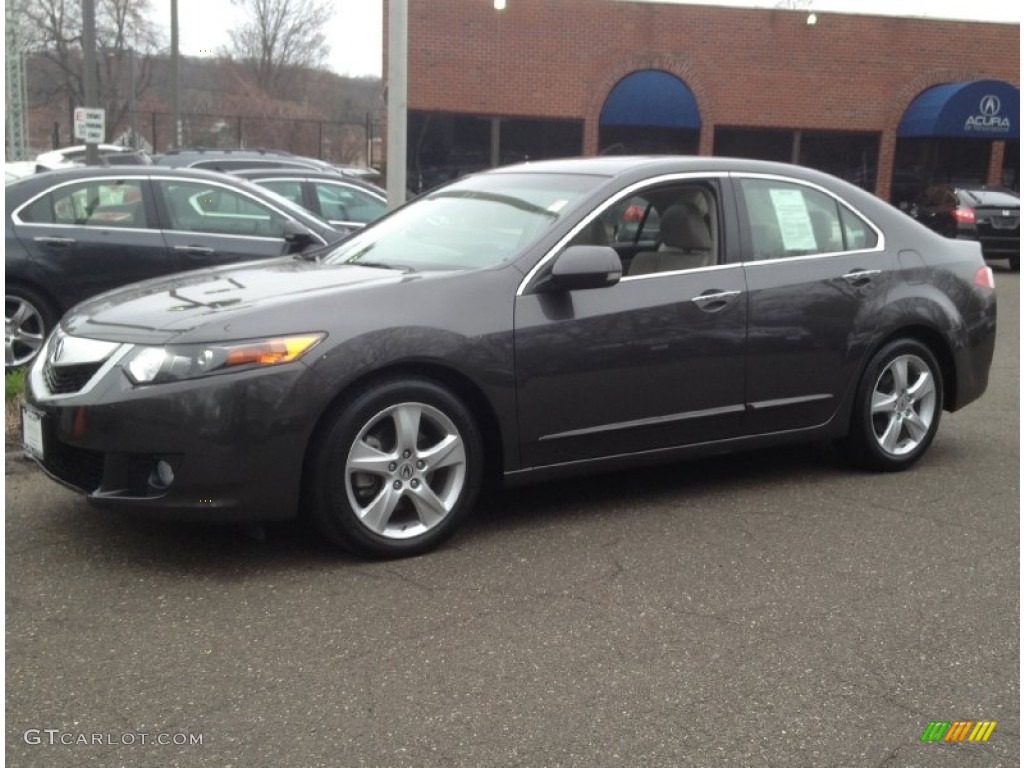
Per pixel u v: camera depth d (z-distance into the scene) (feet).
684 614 13.15
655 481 18.84
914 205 69.72
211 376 13.43
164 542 15.25
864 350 18.67
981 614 13.33
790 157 84.43
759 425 17.85
